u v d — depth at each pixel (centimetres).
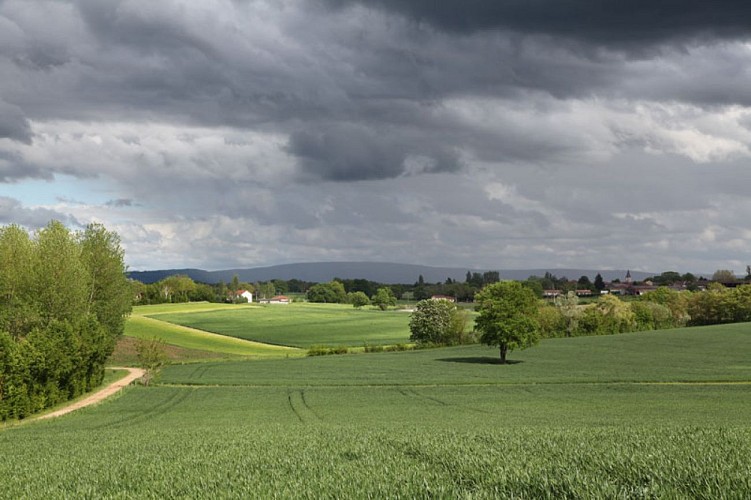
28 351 4953
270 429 3122
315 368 8681
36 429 4016
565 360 9369
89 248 8494
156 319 16450
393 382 7062
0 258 7319
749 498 792
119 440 2723
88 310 7956
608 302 13750
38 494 1186
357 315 19538
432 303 12594
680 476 953
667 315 14588
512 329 9150
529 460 1273
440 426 3375
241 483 1145
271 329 15712
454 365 8975
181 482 1207
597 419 4050
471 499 868
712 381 6819
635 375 7412
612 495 835
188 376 7750
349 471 1222
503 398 5769
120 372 8488
